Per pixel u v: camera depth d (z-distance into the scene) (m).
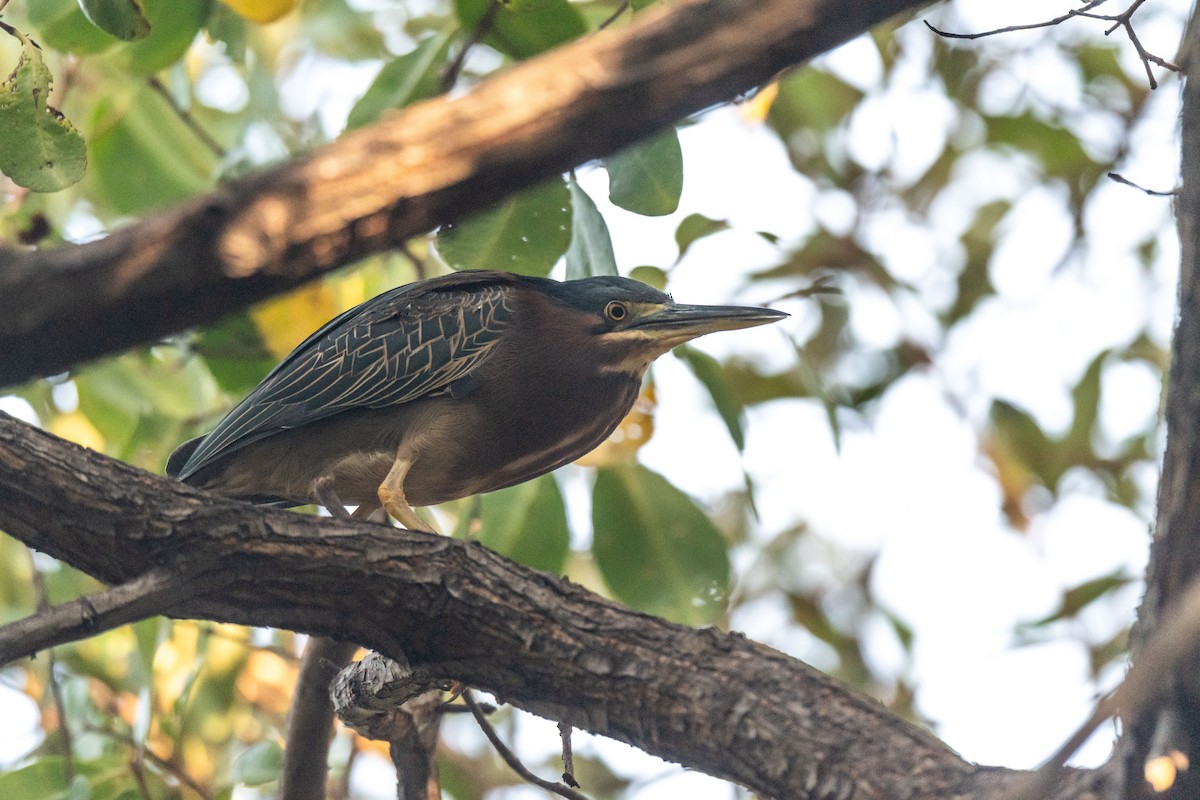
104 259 4.08
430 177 4.26
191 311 4.24
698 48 4.13
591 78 4.18
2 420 6.79
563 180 8.60
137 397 10.77
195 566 6.80
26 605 11.93
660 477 10.03
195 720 11.45
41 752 11.59
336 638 7.23
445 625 7.04
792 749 6.38
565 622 6.95
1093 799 5.30
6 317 4.02
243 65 11.33
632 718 6.83
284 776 9.09
